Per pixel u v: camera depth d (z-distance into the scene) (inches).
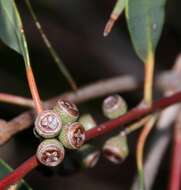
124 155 10.1
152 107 9.8
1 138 9.2
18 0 17.7
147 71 9.7
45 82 18.0
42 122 8.0
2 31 8.9
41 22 18.3
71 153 9.7
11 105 16.2
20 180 8.2
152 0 9.6
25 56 8.4
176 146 11.7
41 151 7.9
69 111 8.2
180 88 13.9
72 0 18.5
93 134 8.8
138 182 10.2
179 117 11.8
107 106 9.9
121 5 9.2
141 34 9.7
